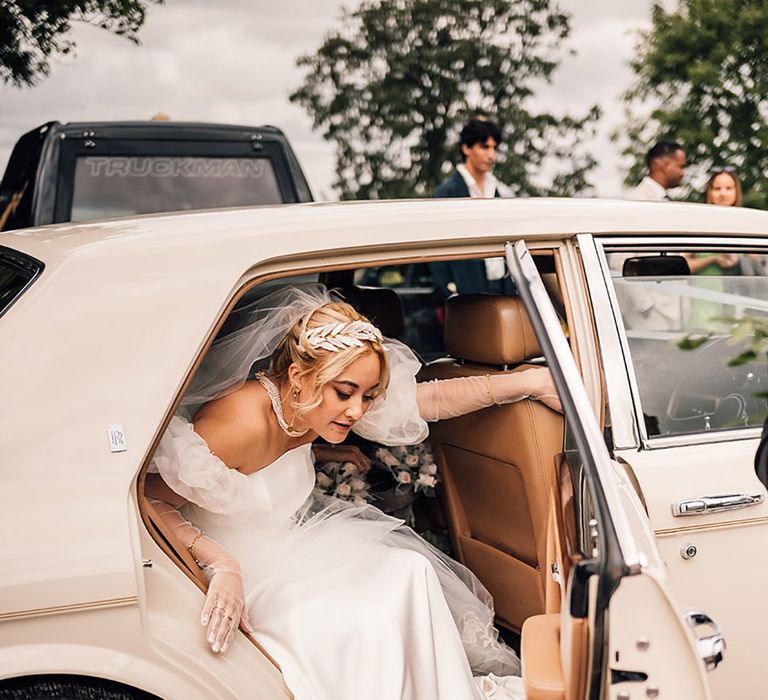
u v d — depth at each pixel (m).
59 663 2.02
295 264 2.41
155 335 2.21
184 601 2.19
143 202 6.06
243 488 2.61
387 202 2.71
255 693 2.20
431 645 2.56
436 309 7.11
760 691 2.62
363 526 2.82
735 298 2.82
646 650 1.73
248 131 6.40
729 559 2.58
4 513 2.03
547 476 2.92
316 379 2.59
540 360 3.12
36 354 2.14
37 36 5.95
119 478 2.11
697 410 2.69
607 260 2.68
